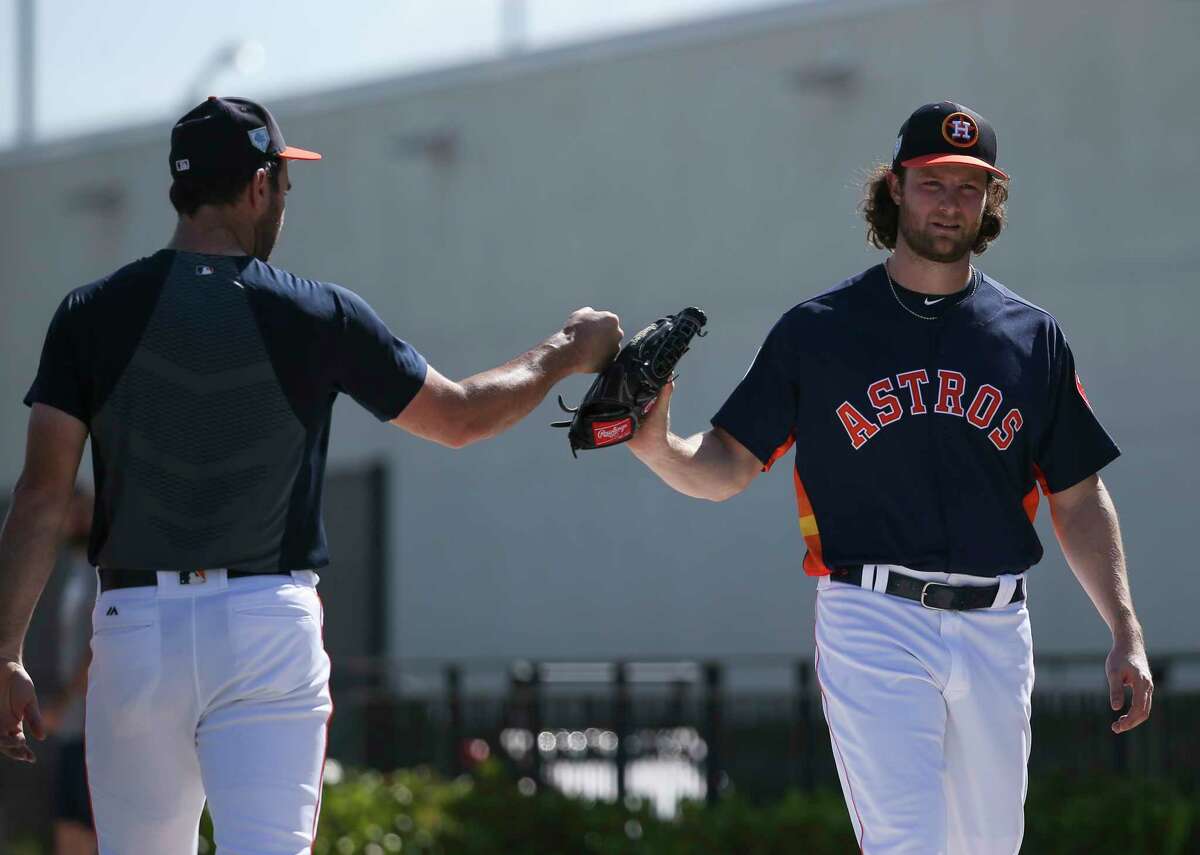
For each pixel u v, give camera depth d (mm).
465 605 66250
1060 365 15992
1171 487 53562
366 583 68375
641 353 16359
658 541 62656
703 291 62156
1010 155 56656
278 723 13000
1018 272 56375
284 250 70875
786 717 35469
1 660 12906
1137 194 54500
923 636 15117
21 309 73688
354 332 13477
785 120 60625
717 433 16406
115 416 12922
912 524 15281
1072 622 53344
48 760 36250
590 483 64188
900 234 15961
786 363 15992
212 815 12938
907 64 58344
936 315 15703
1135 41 54688
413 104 68500
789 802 32312
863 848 15023
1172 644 53156
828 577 15727
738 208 61500
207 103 13789
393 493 68188
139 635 12797
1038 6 56125
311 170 70562
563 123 65438
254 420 12953
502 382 14789
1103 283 54938
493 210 66688
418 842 32625
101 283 13266
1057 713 32875
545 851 33562
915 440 15344
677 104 63062
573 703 38031
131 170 71938
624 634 63000
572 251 64875
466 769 38000
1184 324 53656
